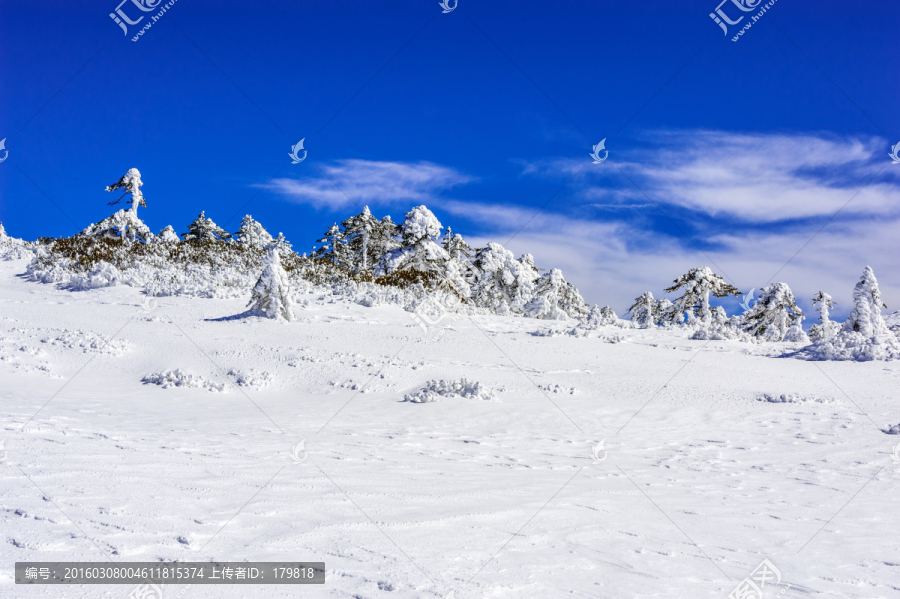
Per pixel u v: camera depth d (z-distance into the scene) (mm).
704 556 4512
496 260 49281
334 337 19938
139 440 7590
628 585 3730
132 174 36250
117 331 18812
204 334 19203
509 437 10352
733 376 17203
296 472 6359
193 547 3725
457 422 11492
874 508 6422
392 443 9180
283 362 16531
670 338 25000
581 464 8422
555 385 15203
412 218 43469
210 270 31609
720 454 9531
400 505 5254
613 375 16812
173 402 12305
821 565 4477
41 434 7309
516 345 20594
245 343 18312
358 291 28875
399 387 14758
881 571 4391
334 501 5188
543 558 4117
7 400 10438
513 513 5281
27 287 25828
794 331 28797
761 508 6270
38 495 4535
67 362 15469
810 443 10422
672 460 8992
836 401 14109
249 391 14133
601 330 26422
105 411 10336
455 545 4227
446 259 43125
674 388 15383
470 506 5418
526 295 45562
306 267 35094
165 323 20453
